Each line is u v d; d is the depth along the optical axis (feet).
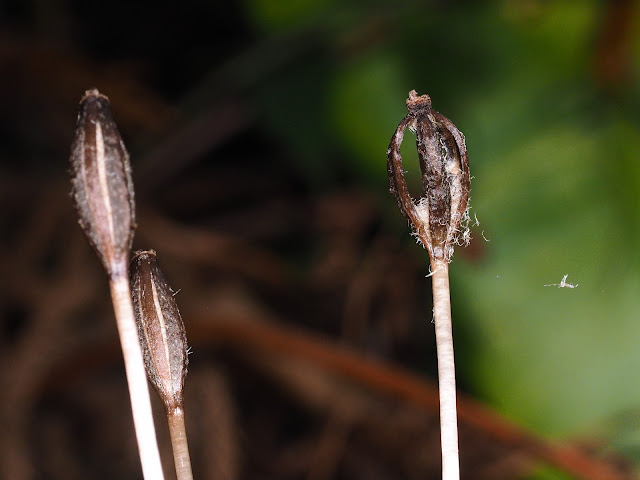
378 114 1.41
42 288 1.49
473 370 1.12
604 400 1.07
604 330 1.11
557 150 1.26
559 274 1.16
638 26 1.26
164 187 1.71
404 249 1.51
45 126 1.83
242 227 1.66
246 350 1.33
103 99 0.72
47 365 1.34
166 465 1.20
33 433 1.30
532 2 1.37
